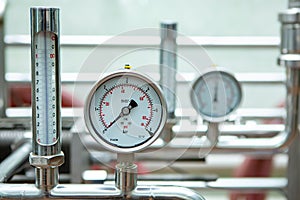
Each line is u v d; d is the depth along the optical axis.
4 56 1.11
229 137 1.03
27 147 0.91
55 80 0.59
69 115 1.04
